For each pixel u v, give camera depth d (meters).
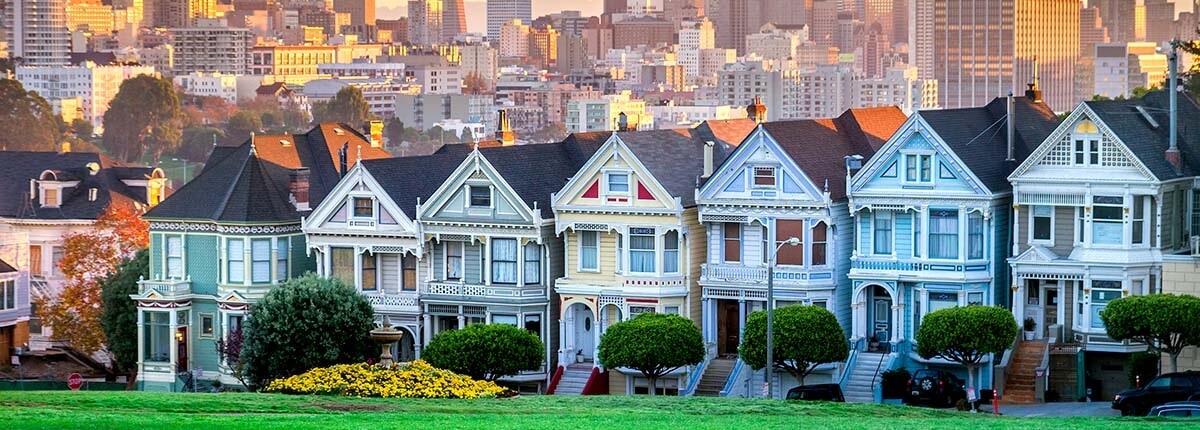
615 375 144.25
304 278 145.12
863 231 139.00
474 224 147.38
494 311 147.62
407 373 121.62
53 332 176.75
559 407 111.94
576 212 144.88
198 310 156.12
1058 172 134.38
